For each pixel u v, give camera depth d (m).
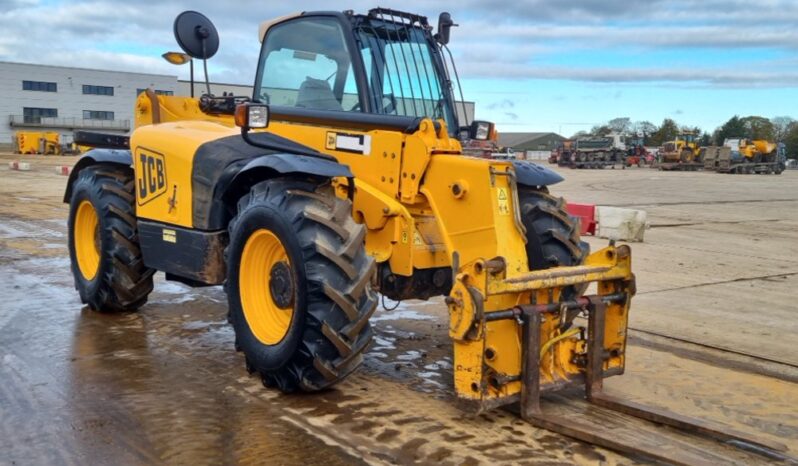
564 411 3.98
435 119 4.95
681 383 4.63
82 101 73.06
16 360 4.73
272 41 5.21
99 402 4.02
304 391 4.15
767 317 6.45
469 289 3.53
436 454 3.40
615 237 11.37
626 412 3.95
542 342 3.95
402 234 4.30
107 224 5.70
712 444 3.60
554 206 4.90
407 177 4.31
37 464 3.25
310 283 3.83
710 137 90.38
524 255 4.07
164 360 4.80
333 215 3.93
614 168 53.00
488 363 3.71
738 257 9.97
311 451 3.41
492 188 3.99
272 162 4.05
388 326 5.90
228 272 4.39
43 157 45.22
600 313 4.04
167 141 5.07
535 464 3.31
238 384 4.35
